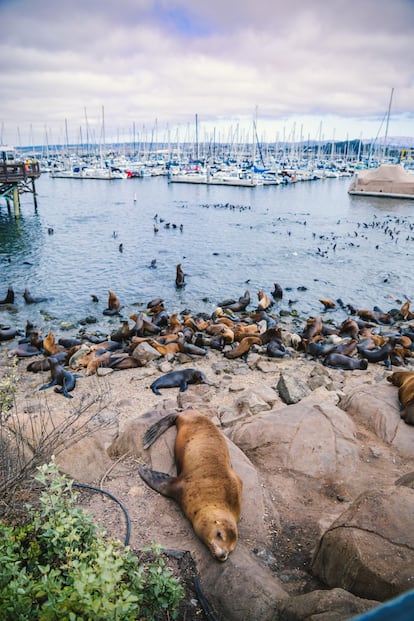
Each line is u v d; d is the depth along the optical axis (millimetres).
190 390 11570
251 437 7375
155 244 35031
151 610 3805
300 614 3654
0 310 20719
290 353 14945
